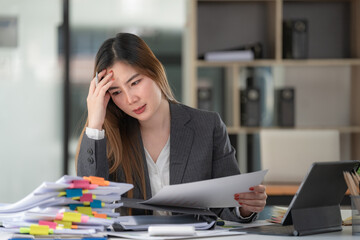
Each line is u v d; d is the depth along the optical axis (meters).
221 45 5.17
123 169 1.97
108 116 2.00
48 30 5.45
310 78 5.21
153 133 2.04
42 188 1.45
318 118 5.22
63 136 5.46
